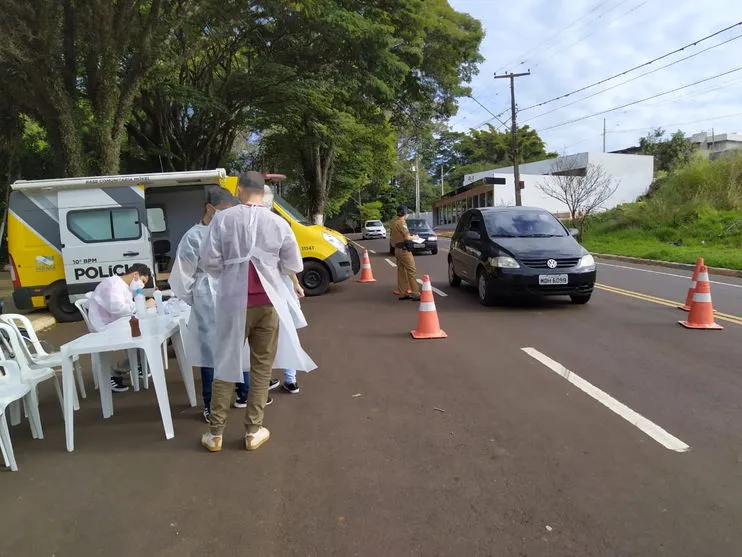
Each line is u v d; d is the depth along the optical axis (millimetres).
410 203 75312
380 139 31250
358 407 4828
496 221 10250
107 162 12594
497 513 3127
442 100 27938
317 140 22094
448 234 39312
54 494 3500
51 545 2953
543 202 40969
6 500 3439
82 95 14172
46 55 11055
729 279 13102
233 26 15219
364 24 16203
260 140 30078
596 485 3398
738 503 3168
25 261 9812
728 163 25094
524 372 5684
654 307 9180
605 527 2967
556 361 6043
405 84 23812
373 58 17641
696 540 2836
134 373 5586
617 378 5422
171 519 3170
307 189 34469
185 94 16656
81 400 5379
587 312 8820
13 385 4238
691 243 21188
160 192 11172
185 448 4133
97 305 5434
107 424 4699
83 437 4426
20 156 19312
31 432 4500
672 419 4379
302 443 4129
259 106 19156
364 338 7426
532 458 3773
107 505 3348
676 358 6078
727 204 24203
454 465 3707
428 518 3098
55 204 9797
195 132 20266
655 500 3213
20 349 4641
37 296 9898
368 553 2807
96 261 9727
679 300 9875
